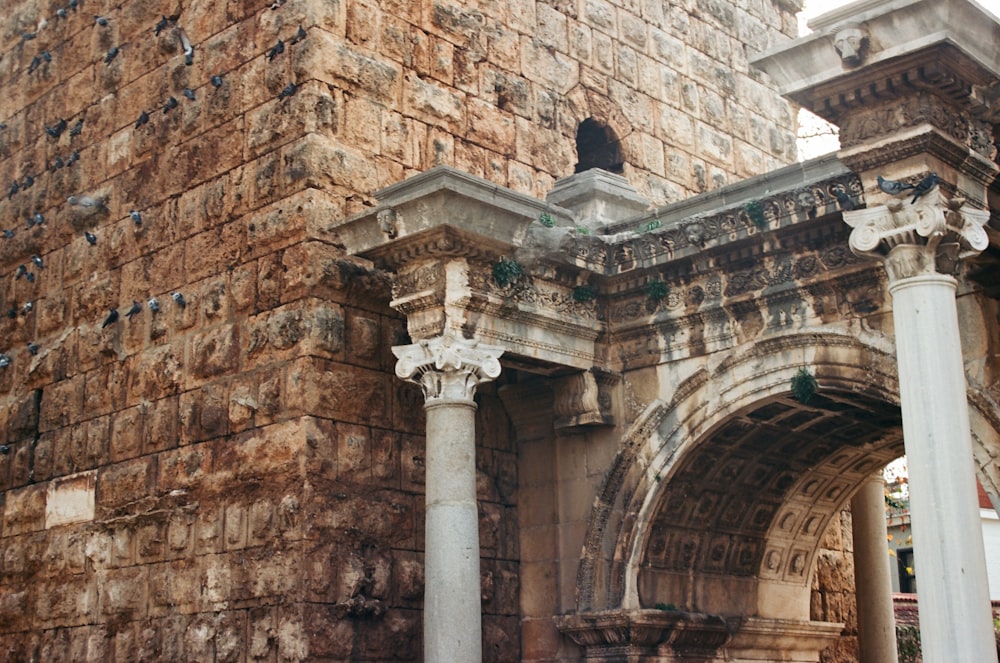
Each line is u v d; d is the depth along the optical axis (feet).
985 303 44.68
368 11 56.59
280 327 51.90
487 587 54.19
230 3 58.80
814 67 41.22
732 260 50.08
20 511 62.34
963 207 41.42
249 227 54.65
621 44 68.54
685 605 54.90
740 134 75.10
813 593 68.49
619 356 53.83
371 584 50.19
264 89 55.77
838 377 47.32
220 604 50.98
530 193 61.26
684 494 53.26
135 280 59.72
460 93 59.47
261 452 51.08
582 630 52.39
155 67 61.77
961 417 39.37
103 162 63.41
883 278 46.52
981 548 38.52
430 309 48.32
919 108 40.06
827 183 46.29
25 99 69.97
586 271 52.39
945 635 37.68
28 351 64.85
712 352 51.03
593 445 54.08
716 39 75.20
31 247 66.54
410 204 46.73
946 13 38.27
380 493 51.57
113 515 57.00
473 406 48.11
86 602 57.21
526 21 63.57
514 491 56.54
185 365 55.88
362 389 52.06
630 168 66.95
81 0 67.72
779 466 56.29
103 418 59.26
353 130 54.70
